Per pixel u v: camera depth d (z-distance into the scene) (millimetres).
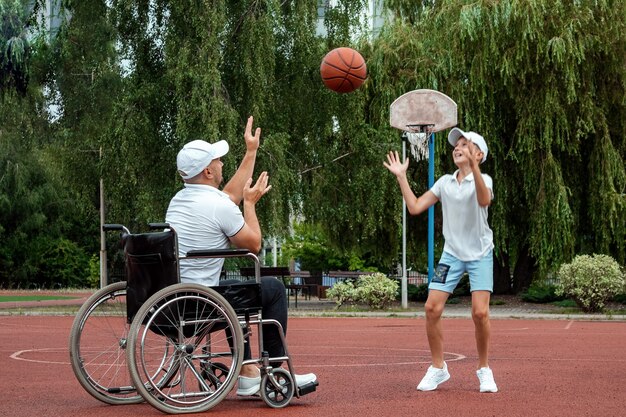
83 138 30844
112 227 6914
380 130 27688
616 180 26750
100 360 7215
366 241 30594
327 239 31391
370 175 27156
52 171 42781
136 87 25594
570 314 23844
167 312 6461
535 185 26609
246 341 6984
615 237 26609
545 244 26234
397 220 27188
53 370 9641
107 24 27438
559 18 25812
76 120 33500
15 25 35219
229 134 23484
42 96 36875
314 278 35062
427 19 28328
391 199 27328
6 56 34750
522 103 26375
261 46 24562
